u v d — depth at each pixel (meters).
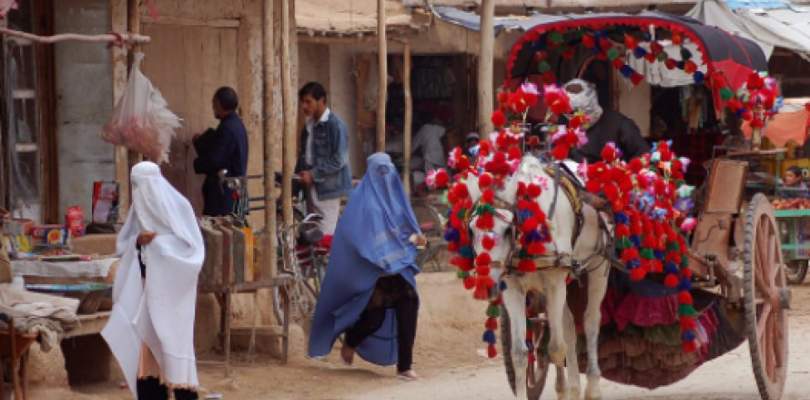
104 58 31.52
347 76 56.47
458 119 58.84
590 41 26.89
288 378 29.95
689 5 60.12
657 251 23.55
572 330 24.45
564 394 24.62
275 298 33.97
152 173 23.25
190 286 23.27
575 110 24.77
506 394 27.86
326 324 30.55
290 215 34.81
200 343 31.80
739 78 25.06
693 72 26.14
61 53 31.58
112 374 28.88
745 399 26.27
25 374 24.17
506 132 22.44
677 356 25.42
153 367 23.25
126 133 29.22
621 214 22.73
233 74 36.53
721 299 25.92
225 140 32.94
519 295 22.44
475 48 52.25
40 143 31.30
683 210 24.36
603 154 22.97
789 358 31.92
